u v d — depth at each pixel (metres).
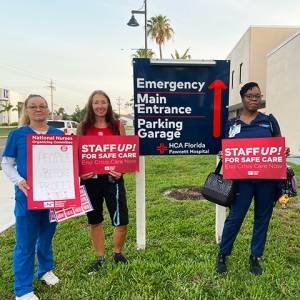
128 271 2.64
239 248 3.05
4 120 68.44
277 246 3.09
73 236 3.56
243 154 2.43
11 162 2.25
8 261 2.93
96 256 2.93
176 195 5.44
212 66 2.96
